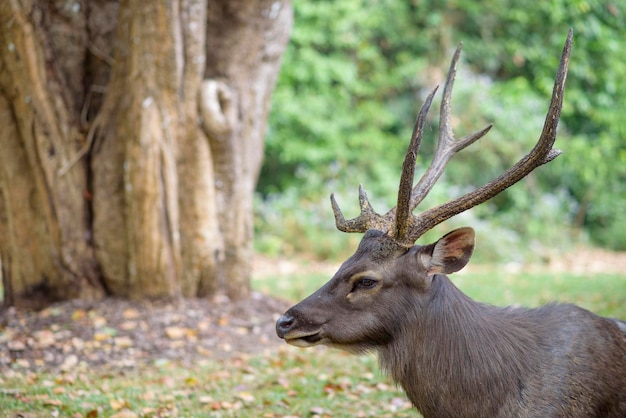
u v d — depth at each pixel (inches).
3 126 391.9
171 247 398.3
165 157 389.7
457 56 253.3
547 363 211.8
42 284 406.3
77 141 402.6
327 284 218.2
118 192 400.5
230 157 410.9
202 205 404.2
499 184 208.2
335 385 323.9
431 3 877.8
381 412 296.0
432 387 212.7
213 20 412.2
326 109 828.6
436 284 215.3
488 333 213.5
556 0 814.5
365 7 861.2
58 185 397.4
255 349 378.0
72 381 320.8
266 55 432.8
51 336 368.2
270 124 816.3
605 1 815.1
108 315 388.2
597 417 212.2
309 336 215.9
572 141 840.3
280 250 750.5
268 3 420.2
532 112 841.5
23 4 376.2
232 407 295.7
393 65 892.0
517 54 863.1
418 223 212.1
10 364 342.6
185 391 314.3
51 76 391.2
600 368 212.7
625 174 906.7
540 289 571.8
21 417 271.7
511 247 774.5
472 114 839.7
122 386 318.7
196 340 378.0
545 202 841.5
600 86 848.9
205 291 413.4
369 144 825.5
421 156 853.8
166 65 381.1
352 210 763.4
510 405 209.6
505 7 858.8
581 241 863.1
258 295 436.8
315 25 821.9
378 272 213.5
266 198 874.8
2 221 404.8
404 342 214.8
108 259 403.9
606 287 576.7
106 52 408.2
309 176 813.9
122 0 388.8
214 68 413.7
